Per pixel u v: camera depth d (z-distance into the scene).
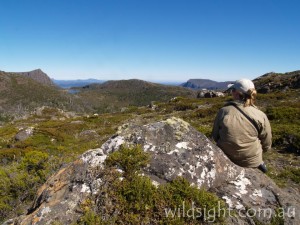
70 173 2.09
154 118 13.56
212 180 2.03
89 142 10.11
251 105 2.26
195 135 2.23
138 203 1.76
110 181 1.88
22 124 19.88
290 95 13.77
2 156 7.81
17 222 1.99
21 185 3.98
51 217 1.79
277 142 5.80
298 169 4.30
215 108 11.92
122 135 2.26
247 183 2.10
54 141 10.79
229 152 2.25
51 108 26.22
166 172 1.96
